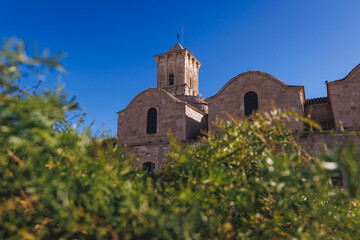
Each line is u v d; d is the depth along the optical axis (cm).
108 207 183
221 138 271
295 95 1903
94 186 186
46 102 182
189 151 266
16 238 157
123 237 178
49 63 146
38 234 162
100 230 164
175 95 3897
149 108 2378
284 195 198
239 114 2034
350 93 1755
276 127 255
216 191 206
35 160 183
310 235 191
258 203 220
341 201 252
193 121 2392
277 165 195
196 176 215
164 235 164
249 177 243
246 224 208
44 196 168
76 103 194
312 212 198
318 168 165
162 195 225
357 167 130
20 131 161
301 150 230
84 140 204
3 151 189
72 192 185
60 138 202
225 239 186
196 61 4900
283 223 202
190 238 162
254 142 269
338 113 1741
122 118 2462
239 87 2105
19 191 190
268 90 1997
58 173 186
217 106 2136
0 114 155
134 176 275
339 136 1495
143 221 167
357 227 219
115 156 255
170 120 2247
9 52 140
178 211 178
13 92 173
